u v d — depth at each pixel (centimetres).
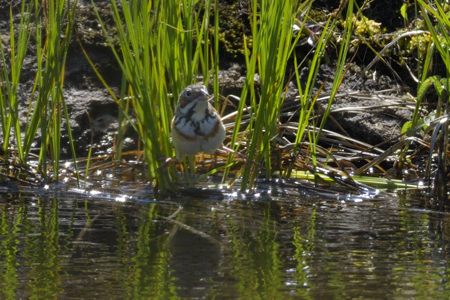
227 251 833
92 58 1386
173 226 928
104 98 1351
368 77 1372
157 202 1048
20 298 696
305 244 861
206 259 806
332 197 1089
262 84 1051
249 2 1270
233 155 1127
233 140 1111
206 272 766
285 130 1258
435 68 1346
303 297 702
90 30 1398
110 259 805
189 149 1078
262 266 784
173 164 1112
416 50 1370
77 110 1327
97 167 1205
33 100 1323
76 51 1389
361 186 1134
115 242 863
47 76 1097
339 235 898
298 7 1211
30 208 1006
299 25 1247
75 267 777
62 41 1111
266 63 1042
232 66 1380
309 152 1199
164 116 1081
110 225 932
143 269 773
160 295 704
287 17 1038
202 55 1150
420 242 872
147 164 1102
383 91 1338
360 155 1247
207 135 1072
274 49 1031
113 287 723
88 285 728
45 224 931
